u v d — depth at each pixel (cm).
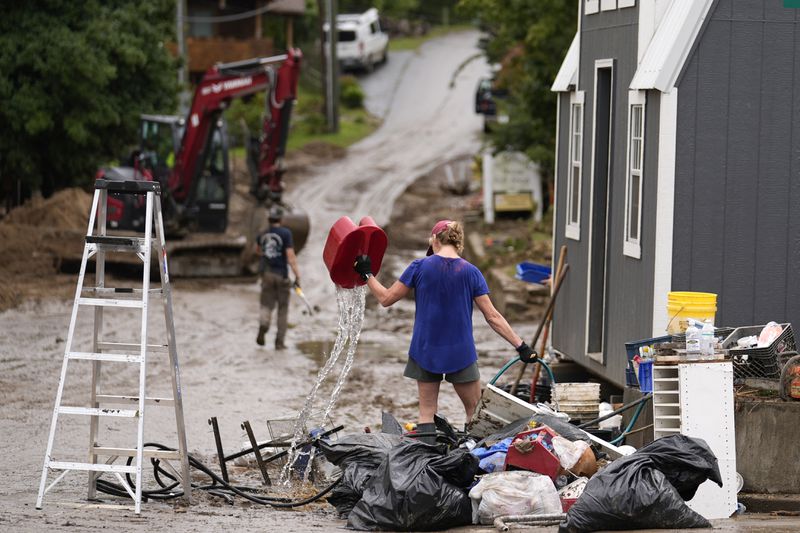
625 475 1630
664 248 2264
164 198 5922
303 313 4803
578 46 2856
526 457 1778
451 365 2027
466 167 9750
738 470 1925
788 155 2283
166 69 6675
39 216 6184
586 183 2780
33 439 2508
